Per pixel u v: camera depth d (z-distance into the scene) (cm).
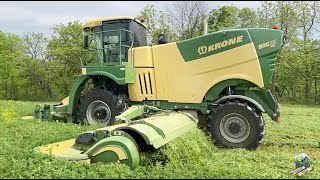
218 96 777
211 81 774
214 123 750
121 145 484
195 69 787
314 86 3097
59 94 3578
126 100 880
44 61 3562
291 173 511
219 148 742
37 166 448
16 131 752
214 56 768
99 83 945
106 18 898
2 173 434
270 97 751
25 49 3612
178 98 805
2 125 831
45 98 3569
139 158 501
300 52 2972
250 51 741
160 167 472
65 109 974
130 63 853
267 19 3061
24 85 3572
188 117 717
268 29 739
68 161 475
